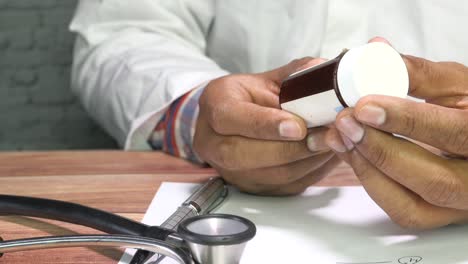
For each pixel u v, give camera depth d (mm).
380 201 378
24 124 1266
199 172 562
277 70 495
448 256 354
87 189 502
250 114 436
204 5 921
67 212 396
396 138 353
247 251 363
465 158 377
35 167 580
